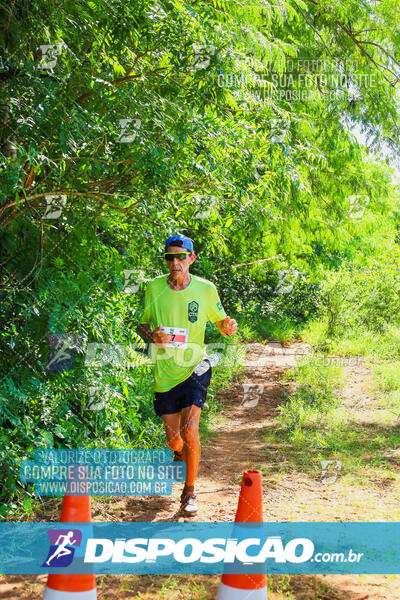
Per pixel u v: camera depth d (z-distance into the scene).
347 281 14.51
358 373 10.16
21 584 3.50
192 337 4.74
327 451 6.25
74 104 4.74
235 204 6.58
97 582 3.57
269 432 7.10
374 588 3.44
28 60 4.63
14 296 4.73
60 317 4.98
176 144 5.24
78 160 5.03
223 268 14.28
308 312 15.81
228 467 5.84
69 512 3.32
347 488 5.16
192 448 4.60
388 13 12.44
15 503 4.55
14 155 4.69
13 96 4.62
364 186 14.19
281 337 14.20
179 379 4.73
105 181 5.18
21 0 4.45
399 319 13.90
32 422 4.96
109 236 5.99
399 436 6.66
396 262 15.34
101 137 5.06
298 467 5.78
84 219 5.19
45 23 4.67
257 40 9.14
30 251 4.77
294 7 12.29
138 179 5.28
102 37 5.12
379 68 13.05
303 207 13.59
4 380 4.71
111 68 5.29
